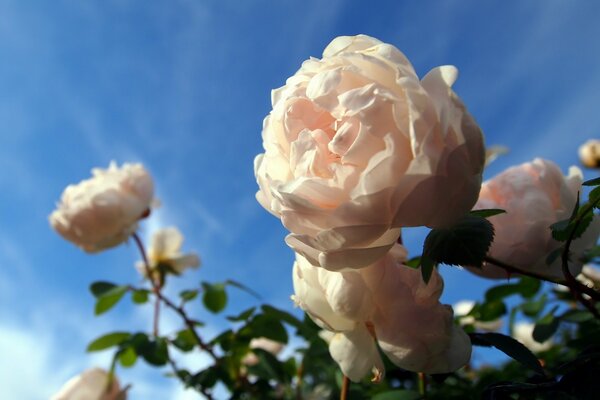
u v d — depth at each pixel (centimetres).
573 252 23
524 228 23
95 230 46
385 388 33
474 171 14
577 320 27
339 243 15
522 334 44
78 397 44
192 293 40
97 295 41
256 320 35
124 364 41
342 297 17
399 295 17
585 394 16
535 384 17
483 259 16
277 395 43
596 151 47
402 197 14
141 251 46
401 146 14
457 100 14
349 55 16
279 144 17
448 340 17
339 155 16
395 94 15
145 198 48
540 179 24
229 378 38
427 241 17
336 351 18
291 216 15
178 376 39
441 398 29
